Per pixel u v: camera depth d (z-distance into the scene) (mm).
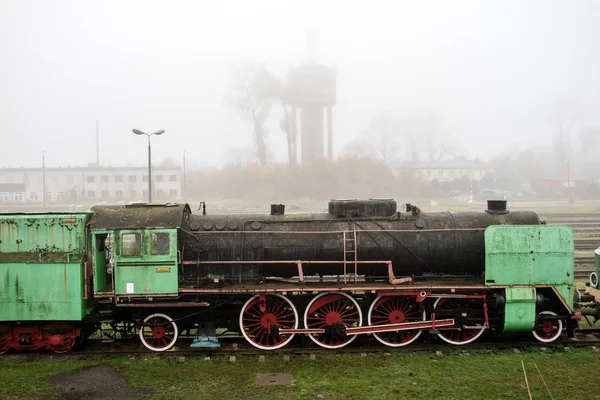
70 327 11539
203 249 11906
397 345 11812
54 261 11273
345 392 9500
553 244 11656
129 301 11539
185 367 10734
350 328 11562
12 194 74750
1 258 11320
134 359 11164
